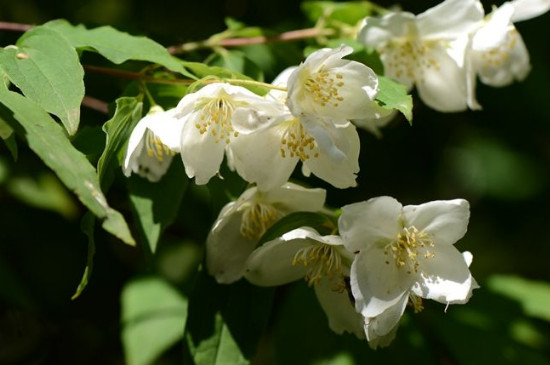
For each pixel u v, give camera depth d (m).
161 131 0.45
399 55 0.52
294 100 0.45
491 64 0.54
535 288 0.54
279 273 0.47
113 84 0.54
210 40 0.52
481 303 0.53
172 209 0.48
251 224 0.47
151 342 0.52
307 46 0.54
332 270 0.46
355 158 0.46
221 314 0.47
